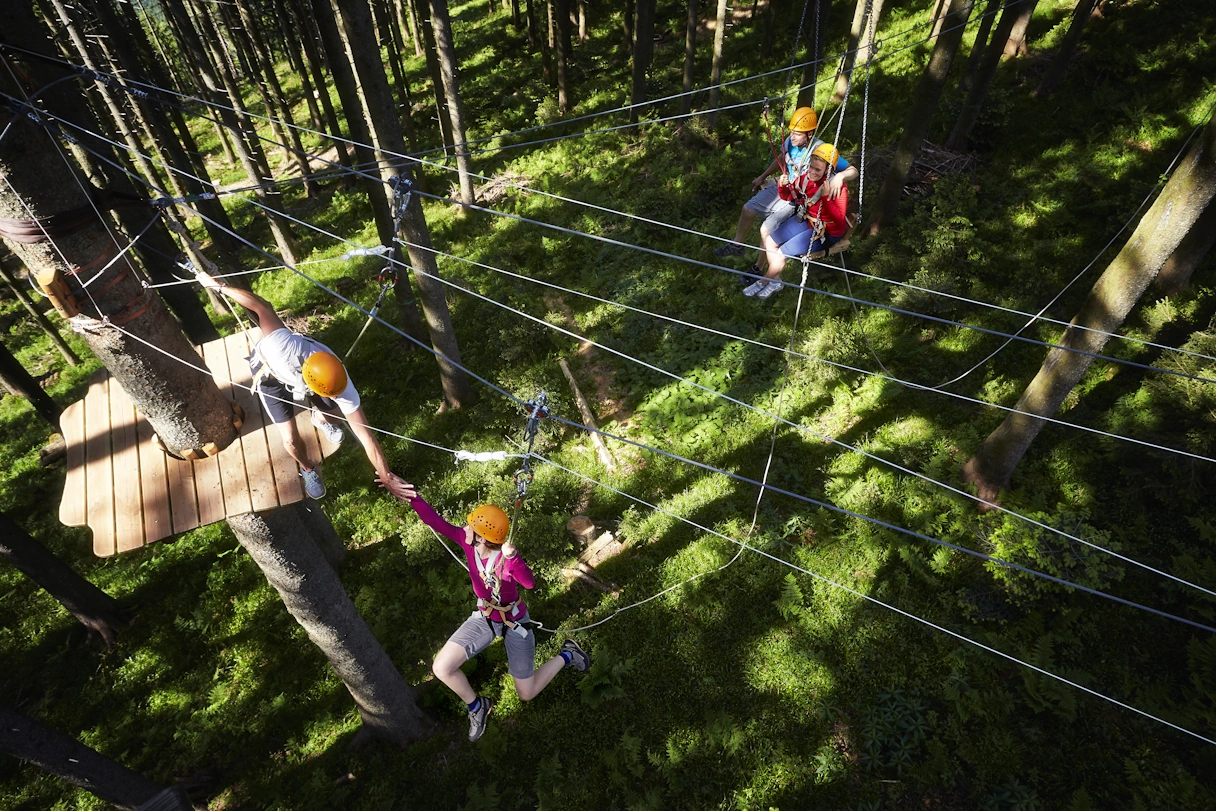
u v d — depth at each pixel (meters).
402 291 13.84
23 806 9.76
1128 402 10.75
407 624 10.61
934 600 9.80
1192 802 7.88
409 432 13.29
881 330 12.95
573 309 15.00
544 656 9.69
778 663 9.40
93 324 4.01
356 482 12.53
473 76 26.08
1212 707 8.44
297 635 10.81
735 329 13.48
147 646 11.15
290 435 4.59
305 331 15.94
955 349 12.38
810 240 6.23
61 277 3.79
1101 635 9.20
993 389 11.70
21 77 3.64
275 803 9.12
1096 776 8.23
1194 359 10.18
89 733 10.28
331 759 9.45
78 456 5.23
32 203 3.55
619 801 8.57
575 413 13.02
